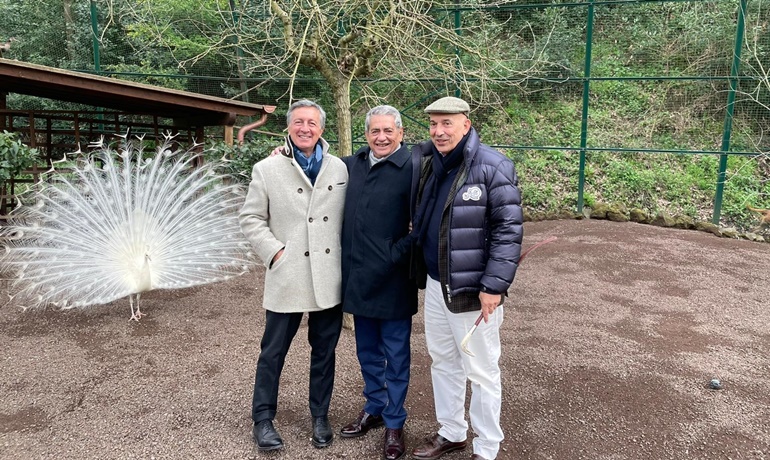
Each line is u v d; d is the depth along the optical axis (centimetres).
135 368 377
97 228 425
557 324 464
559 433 303
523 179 1083
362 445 289
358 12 527
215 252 480
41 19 1447
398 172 264
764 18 980
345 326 437
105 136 922
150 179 450
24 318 464
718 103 1065
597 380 362
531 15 1155
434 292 256
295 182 267
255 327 451
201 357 394
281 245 266
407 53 480
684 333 445
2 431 301
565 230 827
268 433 277
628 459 280
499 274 228
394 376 274
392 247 262
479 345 243
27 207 457
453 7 798
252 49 802
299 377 360
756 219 950
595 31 1188
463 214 234
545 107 1188
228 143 781
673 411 324
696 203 1008
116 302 505
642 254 687
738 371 376
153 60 1192
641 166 1087
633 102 1156
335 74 465
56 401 333
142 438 295
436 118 233
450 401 269
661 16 1127
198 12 1046
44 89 748
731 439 296
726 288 564
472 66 754
